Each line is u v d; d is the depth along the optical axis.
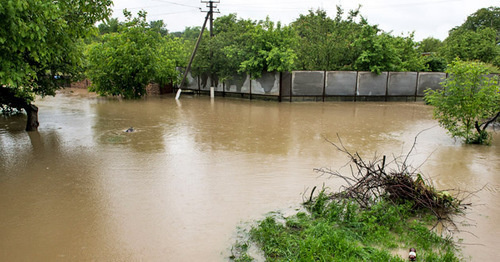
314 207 5.08
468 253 4.01
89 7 7.22
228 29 22.61
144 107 16.14
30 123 10.51
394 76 19.59
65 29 7.04
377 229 4.43
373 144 9.25
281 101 18.77
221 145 8.93
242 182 6.26
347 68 21.14
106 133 10.23
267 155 8.04
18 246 4.12
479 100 9.05
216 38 20.41
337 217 4.74
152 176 6.53
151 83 21.78
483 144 9.43
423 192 5.15
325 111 15.40
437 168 7.28
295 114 14.41
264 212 5.05
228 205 5.29
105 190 5.83
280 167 7.15
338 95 19.33
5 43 5.65
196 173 6.72
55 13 5.79
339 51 21.19
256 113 14.56
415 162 7.70
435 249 4.07
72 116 13.25
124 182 6.20
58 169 6.89
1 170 6.81
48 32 6.21
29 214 4.94
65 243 4.19
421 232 4.34
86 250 4.05
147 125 11.57
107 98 19.48
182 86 21.47
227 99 20.02
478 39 27.50
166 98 20.14
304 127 11.54
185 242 4.23
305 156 7.99
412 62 23.42
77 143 8.98
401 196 5.23
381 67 19.28
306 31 22.91
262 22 19.39
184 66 22.69
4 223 4.67
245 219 4.84
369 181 5.27
